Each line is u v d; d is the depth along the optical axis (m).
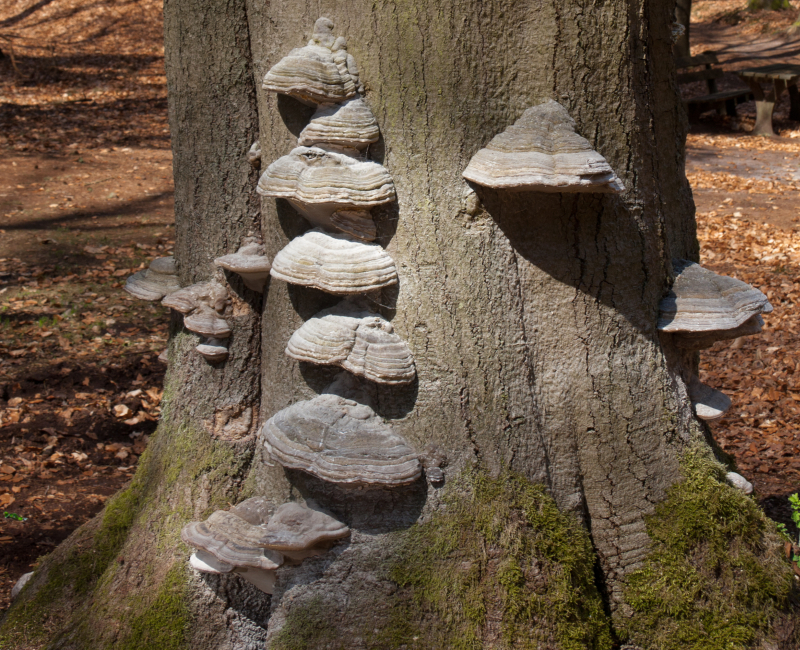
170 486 3.19
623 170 2.57
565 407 2.64
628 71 2.50
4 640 3.26
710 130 19.33
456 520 2.53
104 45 23.30
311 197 2.37
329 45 2.52
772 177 14.51
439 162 2.50
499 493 2.55
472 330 2.55
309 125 2.48
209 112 2.98
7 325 7.74
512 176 2.27
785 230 11.27
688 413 2.83
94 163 13.95
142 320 8.16
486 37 2.42
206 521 2.79
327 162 2.43
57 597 3.35
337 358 2.45
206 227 3.08
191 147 3.06
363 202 2.42
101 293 8.75
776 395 6.78
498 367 2.57
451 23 2.41
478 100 2.46
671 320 2.70
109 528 3.41
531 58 2.44
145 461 3.48
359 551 2.56
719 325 2.62
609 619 2.65
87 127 16.38
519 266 2.58
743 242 10.78
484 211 2.52
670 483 2.70
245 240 3.05
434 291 2.54
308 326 2.53
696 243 3.18
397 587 2.51
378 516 2.57
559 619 2.48
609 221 2.57
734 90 20.91
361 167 2.45
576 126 2.47
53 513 4.77
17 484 5.10
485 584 2.49
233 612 3.00
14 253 9.73
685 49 20.66
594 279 2.60
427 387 2.56
